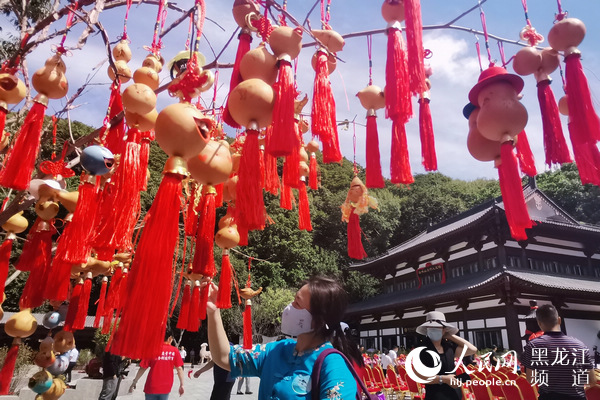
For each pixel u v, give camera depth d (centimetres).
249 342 194
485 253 1783
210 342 172
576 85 145
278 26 137
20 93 149
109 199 134
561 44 149
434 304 1862
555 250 1778
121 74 183
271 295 2452
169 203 110
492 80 143
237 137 184
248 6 146
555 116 154
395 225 3566
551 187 3353
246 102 120
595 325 1631
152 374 455
